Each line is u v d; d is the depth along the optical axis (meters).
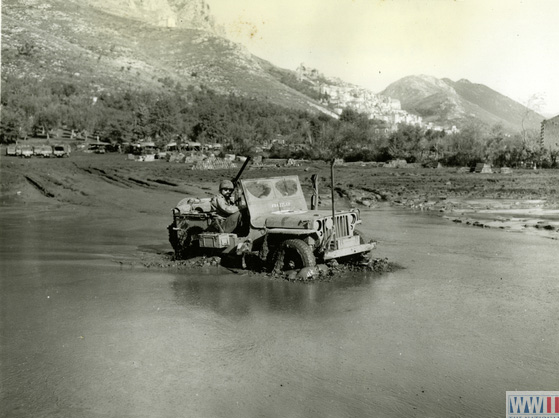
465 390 4.45
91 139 139.50
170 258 11.16
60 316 6.80
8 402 4.39
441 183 38.38
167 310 7.00
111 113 163.88
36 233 15.65
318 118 188.00
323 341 5.67
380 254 11.09
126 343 5.74
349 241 9.48
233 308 7.02
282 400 4.33
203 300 7.48
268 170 59.75
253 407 4.22
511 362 5.03
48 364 5.18
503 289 7.90
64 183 37.78
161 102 138.62
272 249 9.73
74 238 14.54
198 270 9.79
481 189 32.25
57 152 87.50
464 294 7.61
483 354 5.24
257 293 7.82
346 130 112.31
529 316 6.50
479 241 12.84
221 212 10.22
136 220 18.97
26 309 7.16
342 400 4.30
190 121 147.62
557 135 75.69
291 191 10.34
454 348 5.41
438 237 13.58
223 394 4.46
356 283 8.39
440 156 82.69
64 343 5.77
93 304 7.38
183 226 11.05
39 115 139.12
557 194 28.52
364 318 6.47
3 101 147.88
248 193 9.75
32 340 5.89
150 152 105.06
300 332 5.98
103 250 12.45
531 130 91.50
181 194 29.62
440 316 6.52
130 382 4.74
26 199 28.00
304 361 5.13
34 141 127.25
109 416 4.12
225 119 140.38
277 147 109.69
